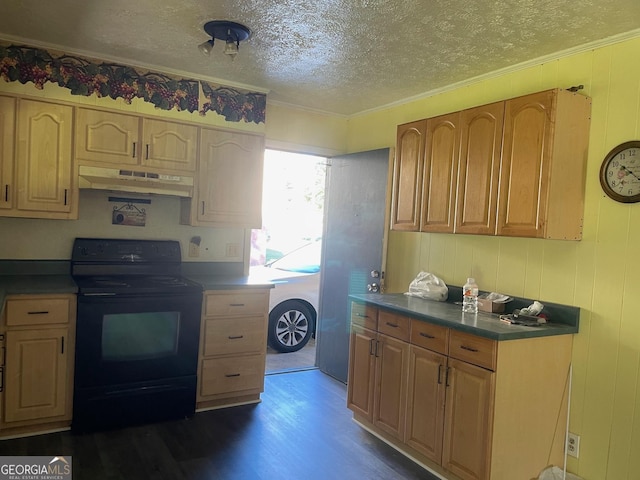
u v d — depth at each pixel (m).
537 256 2.75
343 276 4.17
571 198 2.47
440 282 3.26
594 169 2.48
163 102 3.31
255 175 3.67
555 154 2.39
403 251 3.74
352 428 3.14
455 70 3.03
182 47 2.88
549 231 2.40
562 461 2.57
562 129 2.41
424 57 2.82
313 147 4.24
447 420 2.50
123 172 3.15
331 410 3.44
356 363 3.19
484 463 2.29
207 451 2.73
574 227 2.50
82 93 3.05
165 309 3.04
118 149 3.15
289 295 4.95
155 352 3.05
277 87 3.61
